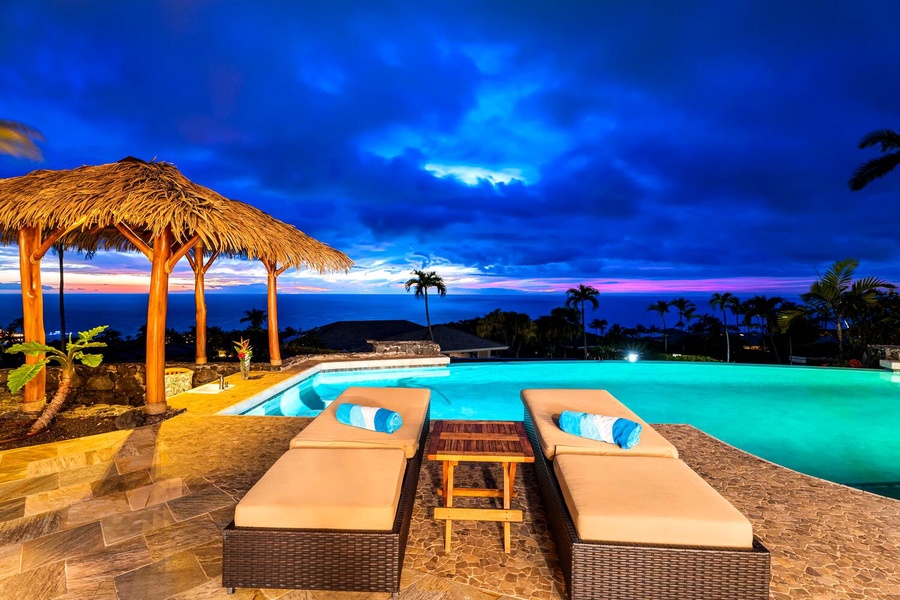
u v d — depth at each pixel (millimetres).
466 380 9453
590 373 10164
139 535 2549
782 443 5473
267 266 8570
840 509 2898
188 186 5164
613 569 1905
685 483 2266
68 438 4266
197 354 8359
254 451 3910
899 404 7520
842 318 13797
